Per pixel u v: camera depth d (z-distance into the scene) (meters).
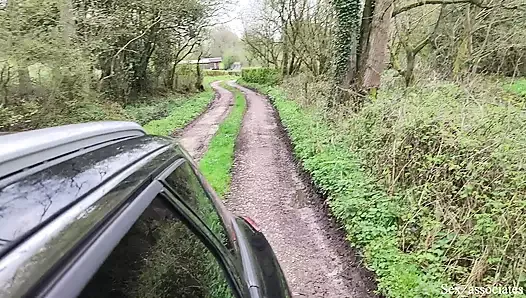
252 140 13.69
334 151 8.92
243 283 1.92
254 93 36.03
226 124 17.19
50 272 0.81
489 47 15.70
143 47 22.86
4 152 1.14
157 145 2.09
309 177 8.70
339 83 12.73
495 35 16.27
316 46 19.58
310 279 4.79
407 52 14.66
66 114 12.69
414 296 4.01
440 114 6.43
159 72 27.22
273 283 2.19
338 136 9.73
